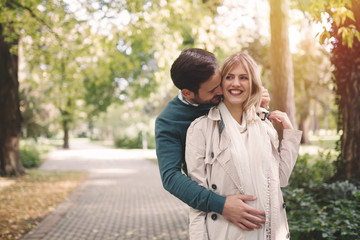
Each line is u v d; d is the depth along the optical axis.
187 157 1.72
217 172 1.65
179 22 10.14
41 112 29.08
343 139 5.46
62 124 41.50
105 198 9.73
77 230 6.17
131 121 41.09
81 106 38.16
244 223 1.56
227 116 1.71
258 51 11.09
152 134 39.34
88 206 8.51
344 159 5.40
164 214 7.55
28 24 10.08
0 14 8.97
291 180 5.37
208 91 1.73
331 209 4.46
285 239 1.68
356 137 5.26
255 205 1.61
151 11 9.63
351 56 5.19
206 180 1.68
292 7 6.54
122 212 7.82
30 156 19.66
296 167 5.59
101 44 11.85
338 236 3.76
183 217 7.16
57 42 11.12
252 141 1.67
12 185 11.34
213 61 1.71
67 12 9.90
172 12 9.73
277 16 5.55
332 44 5.16
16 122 13.34
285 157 1.80
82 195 10.18
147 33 10.34
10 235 5.66
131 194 10.46
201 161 1.70
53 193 10.22
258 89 1.73
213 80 1.70
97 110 25.94
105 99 25.02
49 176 14.30
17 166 13.58
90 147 46.91
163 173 1.73
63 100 19.59
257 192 1.62
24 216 7.08
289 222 4.09
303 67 13.95
